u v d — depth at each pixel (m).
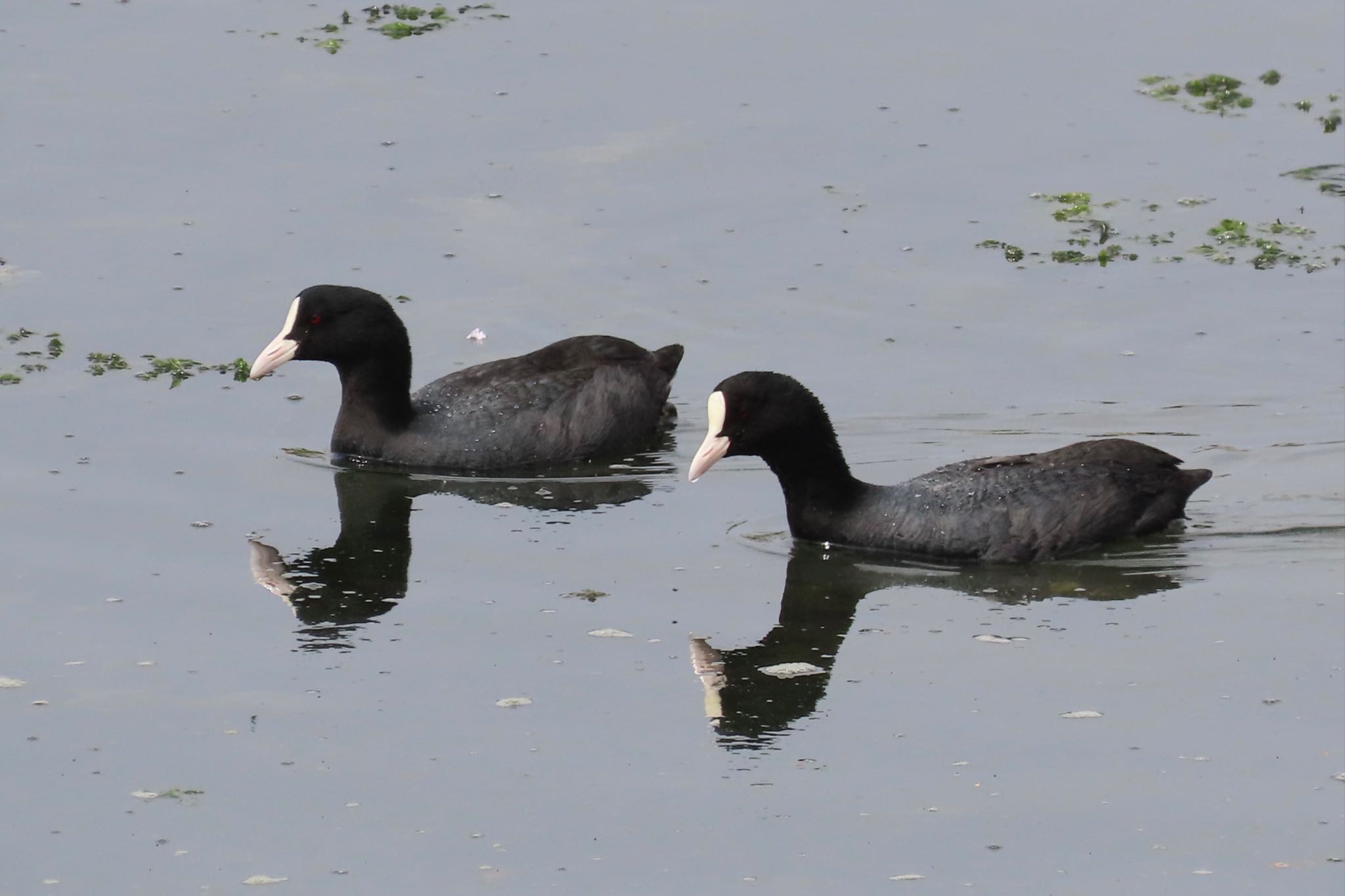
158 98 24.70
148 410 17.67
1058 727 11.67
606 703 12.10
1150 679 12.31
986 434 17.17
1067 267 20.81
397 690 12.30
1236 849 10.23
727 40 26.98
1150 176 23.20
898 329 19.48
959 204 22.39
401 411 17.19
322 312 16.97
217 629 13.25
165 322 19.48
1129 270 20.67
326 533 15.20
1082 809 10.67
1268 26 27.81
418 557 14.72
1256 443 16.80
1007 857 10.20
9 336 19.08
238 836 10.48
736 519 15.62
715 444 14.82
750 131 24.11
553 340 19.17
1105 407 17.67
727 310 19.91
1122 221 22.00
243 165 22.95
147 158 23.08
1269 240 21.36
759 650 12.92
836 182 22.89
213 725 11.79
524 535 15.23
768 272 20.80
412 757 11.38
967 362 18.73
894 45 26.98
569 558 14.70
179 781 11.10
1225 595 13.72
